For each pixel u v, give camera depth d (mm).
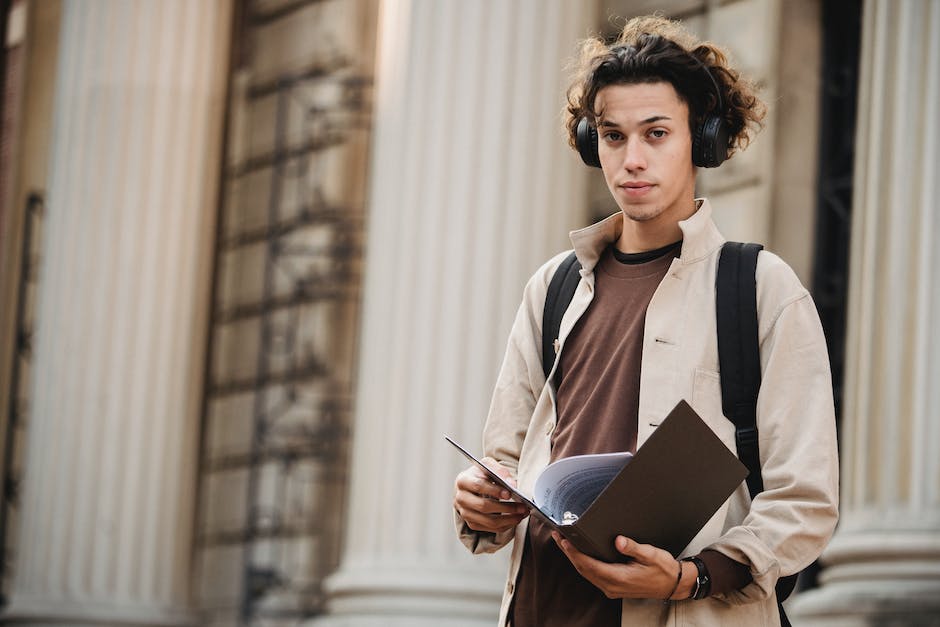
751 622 2914
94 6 12961
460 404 8672
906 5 7098
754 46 8883
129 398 12383
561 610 2984
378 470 8789
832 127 8672
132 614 12047
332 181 12906
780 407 2896
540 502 2871
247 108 13898
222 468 13375
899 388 6832
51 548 12109
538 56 8914
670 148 2980
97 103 12773
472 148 8875
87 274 12484
